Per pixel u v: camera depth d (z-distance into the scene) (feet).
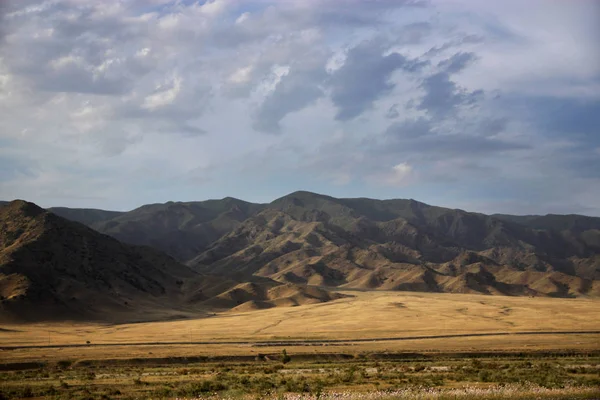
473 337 549.54
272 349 467.11
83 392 242.58
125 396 231.09
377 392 206.08
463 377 284.00
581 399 177.99
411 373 312.71
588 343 491.72
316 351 450.30
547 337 537.65
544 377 273.54
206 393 228.43
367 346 492.13
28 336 612.29
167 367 381.60
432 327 649.61
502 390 201.36
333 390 240.73
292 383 254.68
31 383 283.18
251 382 265.75
